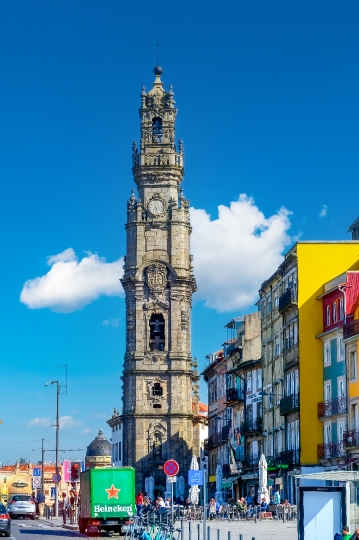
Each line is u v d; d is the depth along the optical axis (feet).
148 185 482.28
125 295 477.36
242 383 384.27
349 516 114.93
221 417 433.89
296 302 295.48
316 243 293.64
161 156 482.69
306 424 285.02
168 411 464.24
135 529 171.01
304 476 117.70
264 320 354.74
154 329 472.44
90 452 429.38
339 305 274.16
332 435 272.51
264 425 348.18
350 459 248.93
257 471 342.64
